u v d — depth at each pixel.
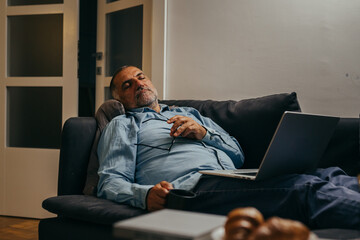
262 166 1.18
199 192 1.32
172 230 0.59
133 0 2.91
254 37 2.40
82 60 4.79
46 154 2.95
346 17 2.19
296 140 1.22
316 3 2.25
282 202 1.19
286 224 0.55
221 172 1.33
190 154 1.62
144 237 0.60
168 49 2.64
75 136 1.73
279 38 2.34
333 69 2.21
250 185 1.25
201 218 0.67
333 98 2.22
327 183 1.19
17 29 3.11
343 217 1.09
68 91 2.96
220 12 2.49
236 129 1.88
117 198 1.42
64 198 1.51
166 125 1.81
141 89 2.03
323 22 2.23
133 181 1.61
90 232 1.38
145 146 1.69
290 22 2.31
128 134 1.70
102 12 3.15
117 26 3.07
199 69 2.55
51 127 3.01
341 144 1.72
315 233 0.98
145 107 2.00
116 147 1.63
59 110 2.99
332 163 1.71
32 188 2.96
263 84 2.38
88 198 1.52
